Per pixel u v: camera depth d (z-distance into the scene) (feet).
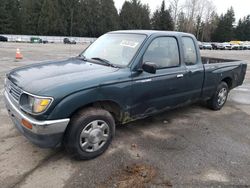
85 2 204.95
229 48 176.35
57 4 193.16
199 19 235.40
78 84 10.20
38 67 12.33
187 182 10.03
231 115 18.51
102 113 11.11
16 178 9.77
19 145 12.19
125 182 9.78
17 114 10.37
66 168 10.55
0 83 24.77
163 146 12.91
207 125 16.20
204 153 12.42
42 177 9.89
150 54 13.03
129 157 11.62
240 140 14.17
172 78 14.05
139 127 15.16
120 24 234.58
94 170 10.50
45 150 11.83
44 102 9.45
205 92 17.22
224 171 10.92
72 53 68.49
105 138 11.57
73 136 10.43
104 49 14.06
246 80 34.73
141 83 12.42
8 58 48.49
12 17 184.85
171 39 14.37
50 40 149.69
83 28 204.64
